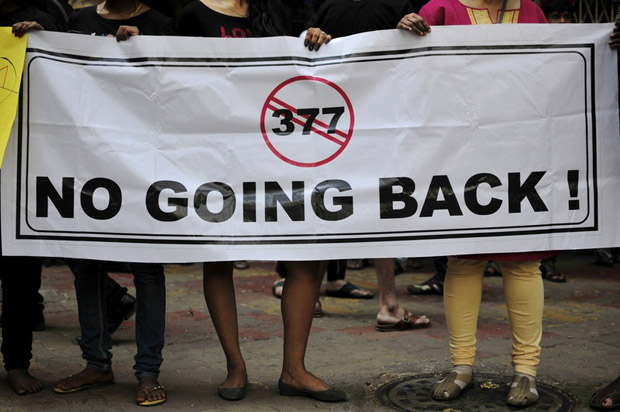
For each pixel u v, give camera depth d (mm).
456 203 3271
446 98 3264
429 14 3400
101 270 3500
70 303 5641
